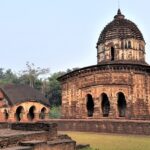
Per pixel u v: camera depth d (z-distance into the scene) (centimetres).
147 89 3038
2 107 3978
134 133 2394
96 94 3136
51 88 8062
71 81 3391
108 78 3080
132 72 3028
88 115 3338
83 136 2272
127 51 3381
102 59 3491
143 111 2991
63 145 1527
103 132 2584
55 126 1638
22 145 1367
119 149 1622
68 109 3381
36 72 8756
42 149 1388
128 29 3450
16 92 4072
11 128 1900
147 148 1650
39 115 4169
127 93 3014
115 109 3011
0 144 1289
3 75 13675
